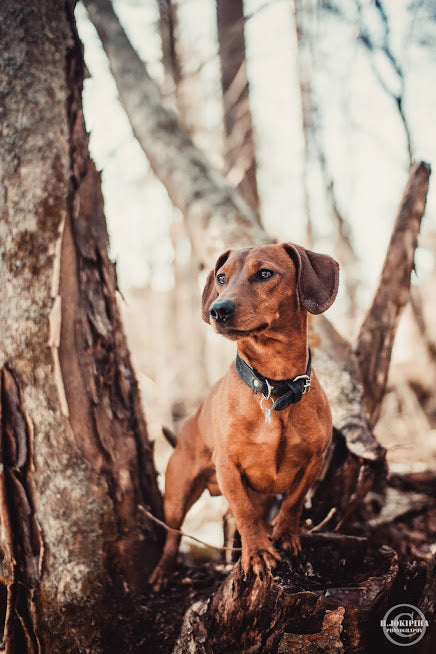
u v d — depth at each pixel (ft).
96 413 11.57
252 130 30.27
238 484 10.55
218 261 11.64
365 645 9.52
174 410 35.24
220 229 18.57
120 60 22.40
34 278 11.06
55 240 11.30
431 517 15.23
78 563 10.64
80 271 11.75
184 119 31.37
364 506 14.73
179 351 42.63
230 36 28.53
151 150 21.44
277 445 10.41
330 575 10.52
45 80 11.44
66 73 11.87
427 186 16.58
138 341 48.16
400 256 16.17
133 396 12.77
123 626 10.61
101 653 10.32
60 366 11.14
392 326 16.14
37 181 11.19
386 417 29.89
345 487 12.74
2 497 10.57
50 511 10.73
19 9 11.34
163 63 29.91
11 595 10.53
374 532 13.99
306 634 9.42
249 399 10.48
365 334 16.02
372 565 10.76
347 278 31.37
